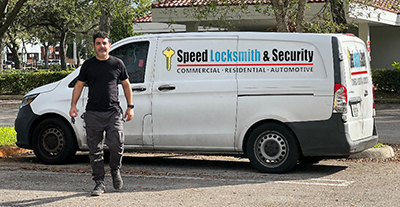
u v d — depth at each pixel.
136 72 9.49
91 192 7.50
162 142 9.31
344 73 8.69
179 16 24.64
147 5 27.89
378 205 6.78
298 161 9.90
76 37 64.81
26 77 30.92
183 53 9.29
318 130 8.65
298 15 12.84
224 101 9.03
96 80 7.29
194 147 9.21
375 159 10.20
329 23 13.12
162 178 8.56
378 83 25.73
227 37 9.12
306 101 8.70
